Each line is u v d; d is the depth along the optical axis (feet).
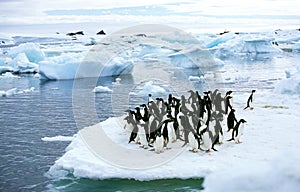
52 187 35.60
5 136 55.57
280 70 138.72
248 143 41.34
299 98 67.51
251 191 23.58
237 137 41.39
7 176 39.01
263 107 61.62
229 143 41.65
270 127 47.78
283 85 73.82
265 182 23.79
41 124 63.98
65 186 35.50
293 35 296.71
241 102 66.39
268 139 42.55
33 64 157.17
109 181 35.29
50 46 234.38
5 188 35.96
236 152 38.47
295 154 25.18
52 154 46.01
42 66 131.13
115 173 35.27
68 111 75.46
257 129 46.91
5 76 142.41
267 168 24.91
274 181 23.56
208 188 25.36
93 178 35.73
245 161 35.42
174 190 33.06
